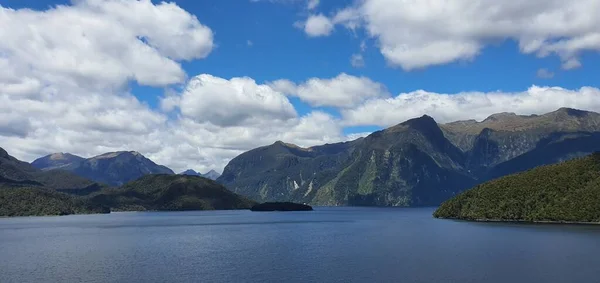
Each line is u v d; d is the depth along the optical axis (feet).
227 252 604.08
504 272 431.43
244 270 462.60
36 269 476.13
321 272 445.78
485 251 566.36
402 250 595.88
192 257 556.92
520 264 470.39
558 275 415.64
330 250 611.47
